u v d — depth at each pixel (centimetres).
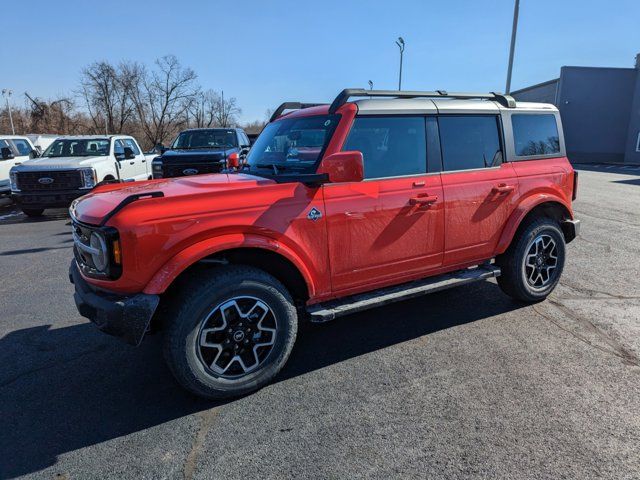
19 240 855
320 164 336
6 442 276
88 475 247
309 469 246
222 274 299
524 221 449
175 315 288
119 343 407
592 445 257
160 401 316
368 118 355
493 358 359
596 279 541
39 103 4781
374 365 355
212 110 5831
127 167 1275
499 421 281
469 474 238
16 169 1050
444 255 398
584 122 3306
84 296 302
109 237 275
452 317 441
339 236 340
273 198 312
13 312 485
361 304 350
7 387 338
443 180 386
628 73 3222
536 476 235
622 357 356
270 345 322
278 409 302
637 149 3164
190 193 296
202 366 298
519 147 441
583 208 1060
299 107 484
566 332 401
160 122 5372
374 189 351
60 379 348
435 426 278
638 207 1073
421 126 381
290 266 334
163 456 260
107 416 300
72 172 1052
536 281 461
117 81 4988
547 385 319
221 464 252
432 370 344
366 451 258
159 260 282
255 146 448
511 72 1809
